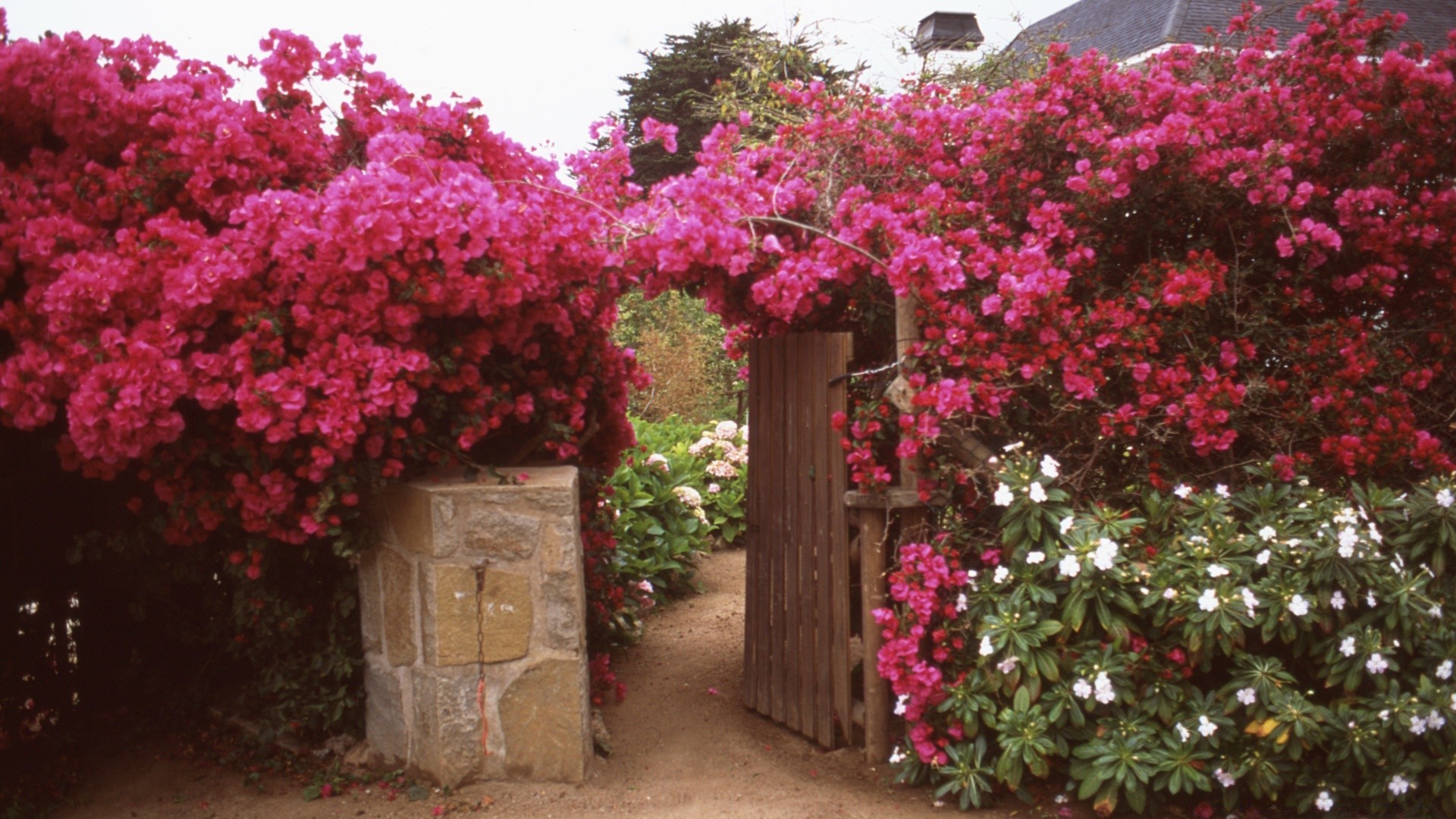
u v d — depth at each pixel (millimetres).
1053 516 2945
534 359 3521
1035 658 2855
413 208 2779
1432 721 2721
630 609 4867
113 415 2488
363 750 3193
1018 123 3520
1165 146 3320
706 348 11109
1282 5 4242
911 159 3705
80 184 2828
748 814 2965
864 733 3455
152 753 3318
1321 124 3635
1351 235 3658
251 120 3092
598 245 3342
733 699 4094
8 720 3312
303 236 2699
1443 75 3475
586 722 3156
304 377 2697
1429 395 3686
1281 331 3518
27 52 2746
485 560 2941
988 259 3146
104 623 3605
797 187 3508
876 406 3215
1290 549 2865
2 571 3318
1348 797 2875
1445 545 2973
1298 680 2992
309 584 3199
